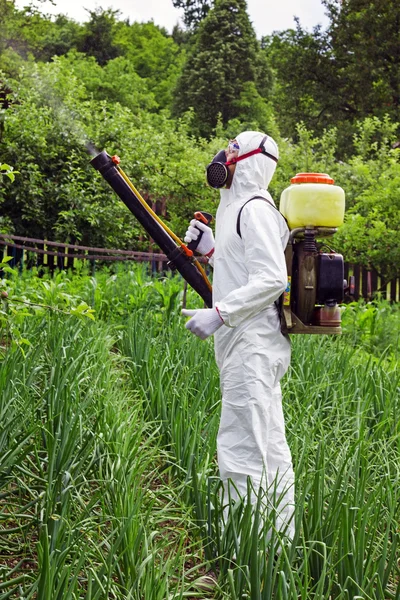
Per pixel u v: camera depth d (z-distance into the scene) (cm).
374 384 655
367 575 394
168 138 1977
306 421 577
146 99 4728
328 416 637
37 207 1597
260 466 452
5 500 481
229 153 476
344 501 410
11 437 472
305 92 4709
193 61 4872
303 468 503
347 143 4278
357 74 4334
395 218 1550
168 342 778
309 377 712
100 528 452
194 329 441
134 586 365
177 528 479
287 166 1931
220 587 403
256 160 470
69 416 499
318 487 421
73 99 1777
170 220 1820
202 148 2250
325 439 523
